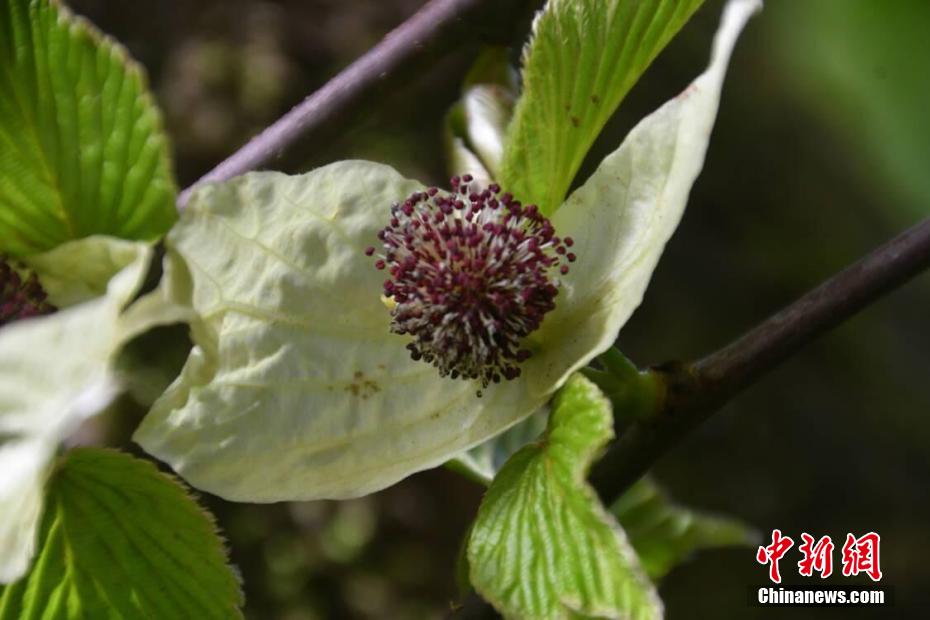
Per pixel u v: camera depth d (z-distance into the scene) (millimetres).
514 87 374
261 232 343
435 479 877
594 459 323
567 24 339
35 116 333
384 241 346
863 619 931
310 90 873
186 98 847
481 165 362
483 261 344
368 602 826
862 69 744
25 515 308
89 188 334
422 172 859
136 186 335
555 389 334
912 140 773
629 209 341
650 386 345
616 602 315
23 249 336
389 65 372
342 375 344
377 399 345
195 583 339
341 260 346
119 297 309
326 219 346
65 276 337
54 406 306
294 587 819
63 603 337
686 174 330
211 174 369
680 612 933
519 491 326
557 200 348
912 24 692
